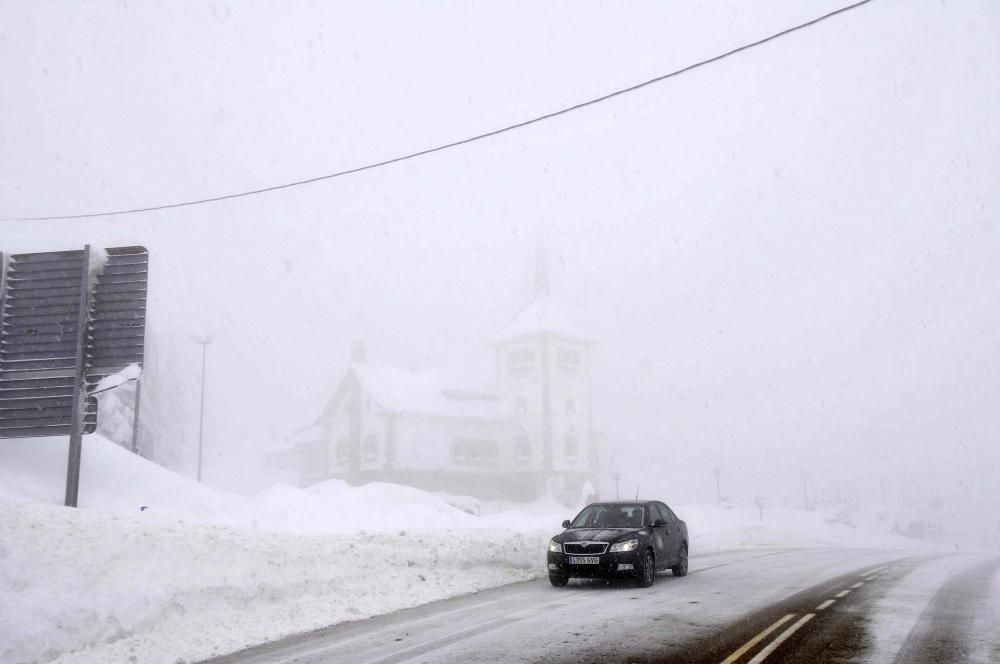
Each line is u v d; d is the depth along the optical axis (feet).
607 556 43.14
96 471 67.36
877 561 69.21
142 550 34.81
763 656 26.17
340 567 41.06
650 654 26.48
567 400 249.75
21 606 27.86
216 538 39.32
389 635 30.66
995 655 26.43
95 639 28.25
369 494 82.64
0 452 65.26
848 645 27.94
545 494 237.86
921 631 30.66
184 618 31.37
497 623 32.71
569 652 26.84
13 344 62.03
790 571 56.44
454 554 48.83
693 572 55.36
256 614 33.47
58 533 34.22
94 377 62.03
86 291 61.93
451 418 236.22
